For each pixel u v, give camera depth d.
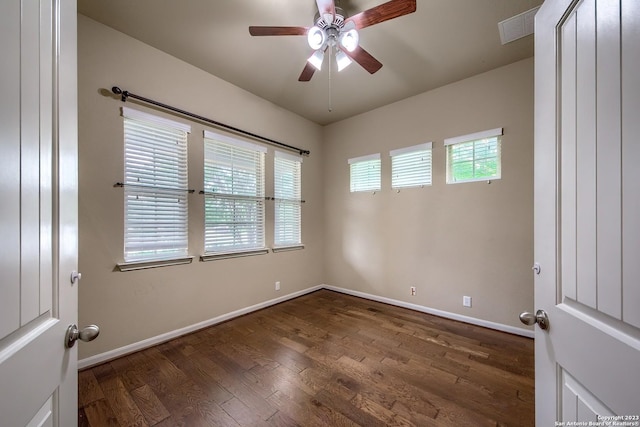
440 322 2.88
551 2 0.81
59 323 0.70
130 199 2.27
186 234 2.63
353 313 3.17
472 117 2.84
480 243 2.80
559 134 0.77
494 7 1.92
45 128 0.64
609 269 0.58
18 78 0.53
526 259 2.54
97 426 1.44
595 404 0.61
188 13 2.00
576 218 0.69
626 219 0.53
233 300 3.03
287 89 3.14
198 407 1.58
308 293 4.02
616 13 0.55
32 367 0.58
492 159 2.75
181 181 2.61
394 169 3.49
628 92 0.52
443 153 3.05
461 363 2.05
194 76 2.68
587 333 0.65
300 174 3.93
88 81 2.04
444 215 3.04
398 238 3.43
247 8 1.94
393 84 3.01
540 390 0.86
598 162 0.61
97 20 2.07
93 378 1.87
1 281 0.47
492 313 2.71
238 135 3.09
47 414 0.64
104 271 2.11
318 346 2.34
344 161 4.04
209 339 2.49
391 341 2.44
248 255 3.20
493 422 1.45
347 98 3.37
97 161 2.08
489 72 2.74
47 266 0.65
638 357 0.50
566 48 0.74
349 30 1.76
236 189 3.10
